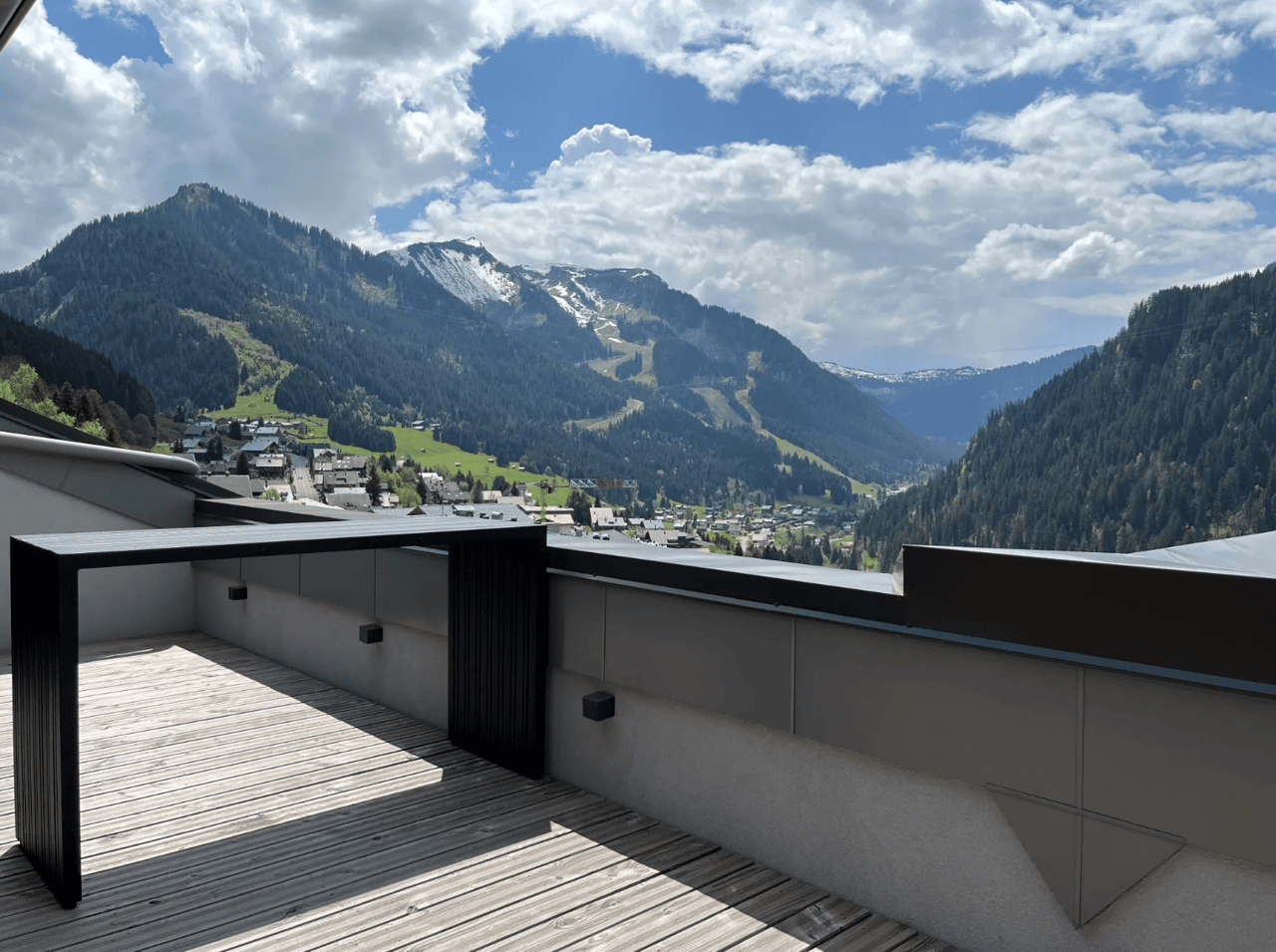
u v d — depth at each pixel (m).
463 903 2.27
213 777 3.18
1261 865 1.60
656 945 2.07
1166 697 1.67
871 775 2.24
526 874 2.44
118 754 3.42
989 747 1.95
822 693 2.28
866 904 2.26
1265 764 1.55
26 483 5.03
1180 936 1.70
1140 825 1.71
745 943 2.08
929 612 2.04
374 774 3.21
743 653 2.47
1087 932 1.84
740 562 2.67
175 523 5.53
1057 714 1.83
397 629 3.99
